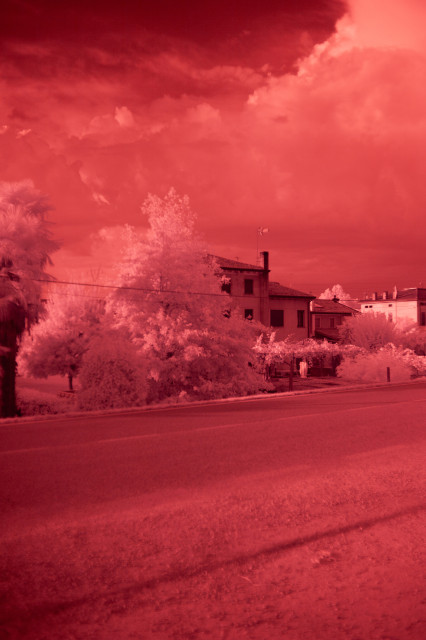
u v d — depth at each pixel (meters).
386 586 4.30
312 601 4.02
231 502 6.57
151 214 31.03
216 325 30.50
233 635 3.52
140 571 4.54
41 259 28.31
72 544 5.15
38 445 10.20
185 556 4.88
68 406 29.75
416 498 6.79
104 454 9.40
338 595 4.13
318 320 64.69
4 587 4.22
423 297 75.62
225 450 9.86
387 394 22.89
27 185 28.88
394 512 6.22
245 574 4.51
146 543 5.19
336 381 39.44
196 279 30.45
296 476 7.93
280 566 4.68
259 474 8.04
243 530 5.59
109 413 15.55
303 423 13.49
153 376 28.50
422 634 3.54
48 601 3.99
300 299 54.94
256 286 51.84
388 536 5.45
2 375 26.66
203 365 29.83
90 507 6.33
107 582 4.33
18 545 5.11
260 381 31.64
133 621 3.71
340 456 9.40
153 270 29.69
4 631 3.55
